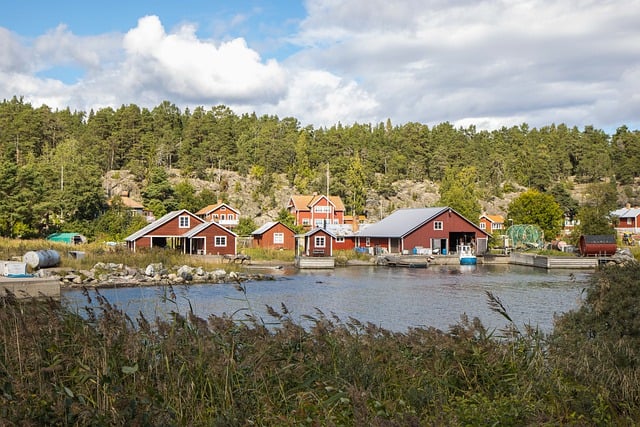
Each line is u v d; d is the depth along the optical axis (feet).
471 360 30.89
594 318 33.73
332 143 513.45
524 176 533.14
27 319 28.12
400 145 569.23
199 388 25.26
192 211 359.87
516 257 214.28
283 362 28.14
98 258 155.43
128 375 25.58
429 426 23.04
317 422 22.70
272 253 220.84
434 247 229.86
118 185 401.90
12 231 228.02
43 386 23.38
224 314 32.94
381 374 28.35
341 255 212.64
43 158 393.91
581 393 27.81
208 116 536.42
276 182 451.53
